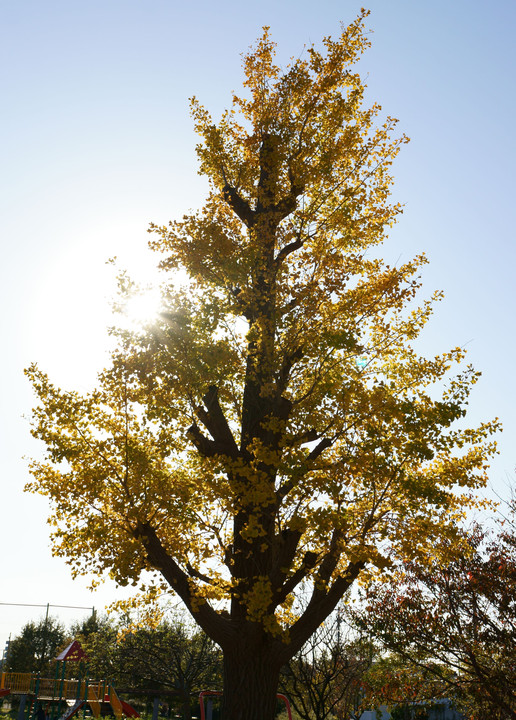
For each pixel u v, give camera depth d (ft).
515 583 32.91
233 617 27.04
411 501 25.05
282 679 47.50
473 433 25.84
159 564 26.23
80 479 25.57
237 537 27.66
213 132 35.37
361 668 44.78
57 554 25.14
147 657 100.12
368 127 34.99
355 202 32.45
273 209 33.83
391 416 25.45
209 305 27.17
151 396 27.32
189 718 94.48
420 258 31.32
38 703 91.20
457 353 28.99
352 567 26.84
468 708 36.19
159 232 31.22
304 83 34.14
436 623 33.73
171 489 25.40
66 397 26.58
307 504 26.61
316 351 26.32
